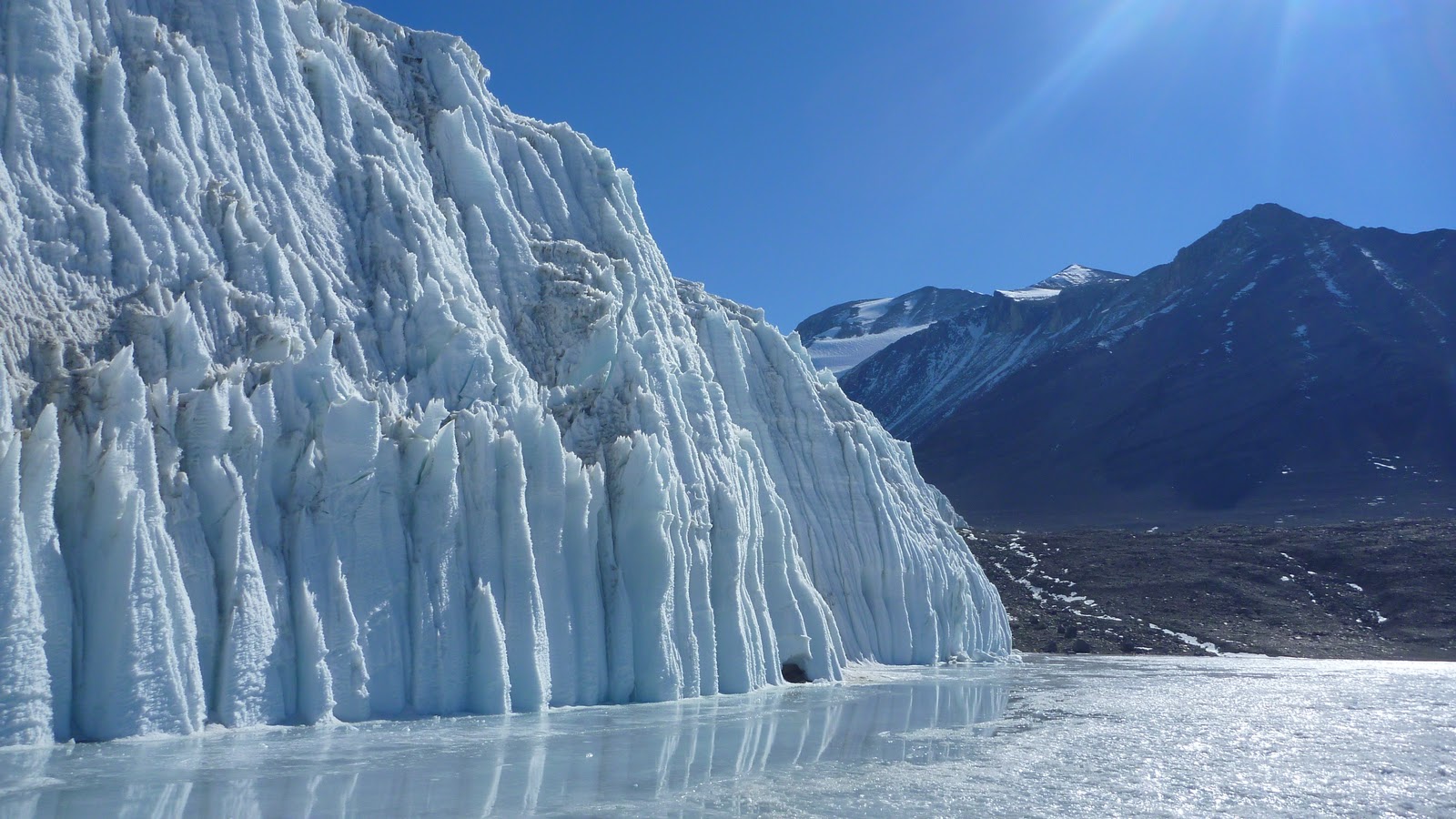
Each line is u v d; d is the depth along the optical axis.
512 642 29.92
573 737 26.05
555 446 32.56
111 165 27.67
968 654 60.41
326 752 22.20
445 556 29.00
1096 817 20.97
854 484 54.44
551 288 40.31
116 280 26.28
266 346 27.80
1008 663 61.59
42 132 26.64
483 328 34.94
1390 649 76.00
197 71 31.31
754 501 42.72
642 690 33.97
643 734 27.12
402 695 27.47
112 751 20.61
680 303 51.81
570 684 31.59
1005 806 21.39
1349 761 27.98
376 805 18.16
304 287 30.50
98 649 21.69
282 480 26.77
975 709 36.56
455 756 22.77
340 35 41.06
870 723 31.77
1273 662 66.31
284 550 26.11
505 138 45.38
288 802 17.91
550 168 46.94
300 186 33.19
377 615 27.30
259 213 31.17
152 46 30.69
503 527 30.62
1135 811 21.62
